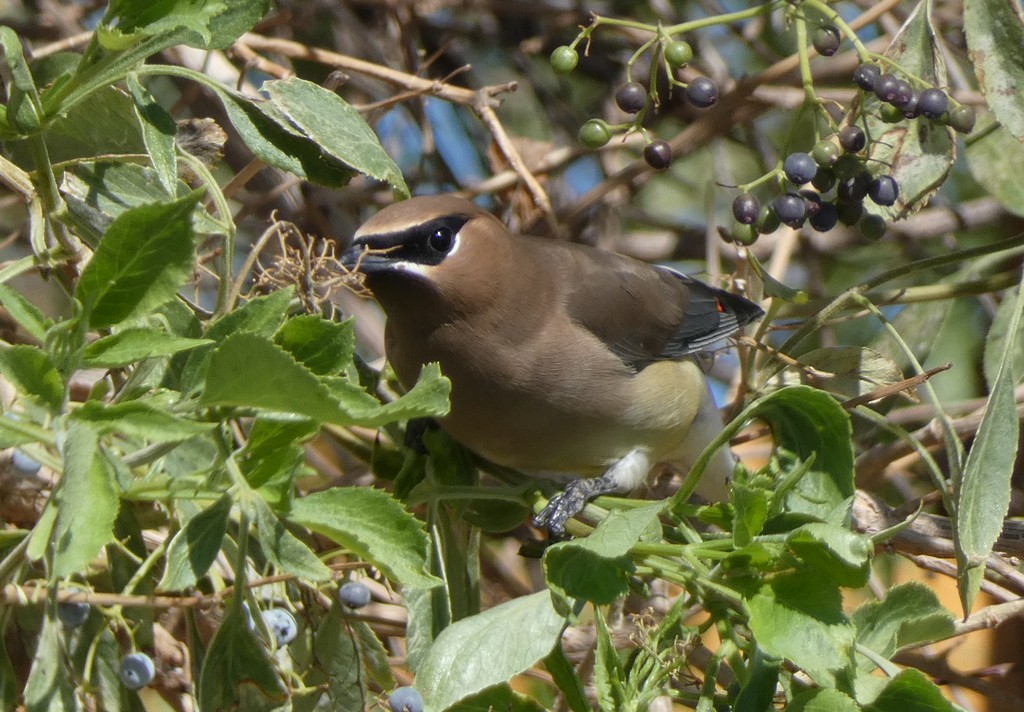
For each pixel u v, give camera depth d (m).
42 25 11.03
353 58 11.52
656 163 9.09
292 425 5.50
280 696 5.73
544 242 9.81
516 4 12.43
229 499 5.42
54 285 10.91
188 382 5.41
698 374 10.23
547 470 9.65
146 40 6.17
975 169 10.55
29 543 5.05
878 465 9.87
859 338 12.65
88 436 4.95
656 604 8.77
